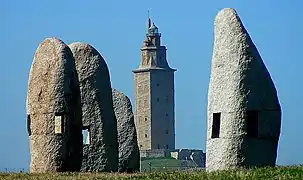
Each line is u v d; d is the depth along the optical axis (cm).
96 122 6400
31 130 5822
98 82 6444
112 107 6500
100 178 4891
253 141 5359
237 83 5359
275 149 5419
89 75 6438
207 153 5447
